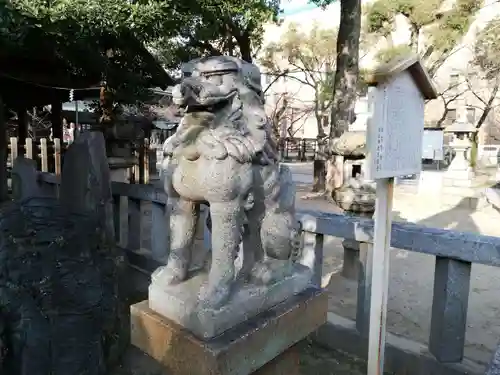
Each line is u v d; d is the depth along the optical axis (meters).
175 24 4.28
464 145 10.02
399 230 2.19
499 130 19.75
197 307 1.32
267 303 1.51
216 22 5.13
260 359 1.39
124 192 3.66
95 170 3.29
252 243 1.61
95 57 5.12
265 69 17.83
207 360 1.24
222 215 1.36
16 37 3.46
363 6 14.14
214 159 1.34
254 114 1.46
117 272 2.94
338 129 8.02
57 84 6.49
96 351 2.19
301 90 24.03
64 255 2.64
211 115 1.36
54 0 3.44
